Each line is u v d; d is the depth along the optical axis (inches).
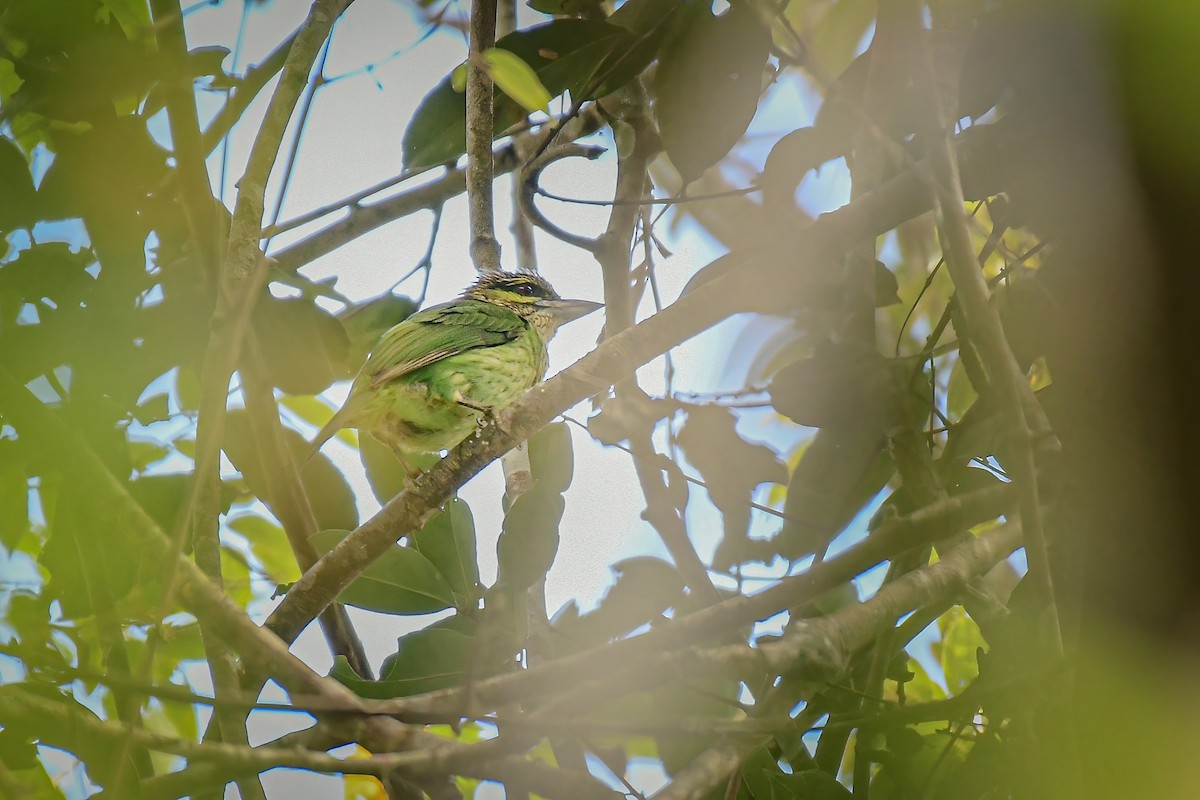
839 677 251.3
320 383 343.0
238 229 297.1
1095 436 212.8
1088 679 195.2
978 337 253.9
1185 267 201.9
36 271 284.5
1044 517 260.7
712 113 332.5
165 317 298.8
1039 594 234.8
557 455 285.6
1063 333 234.8
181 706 362.9
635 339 295.3
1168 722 186.7
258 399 319.6
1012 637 269.3
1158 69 201.0
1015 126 309.1
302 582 293.9
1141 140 203.9
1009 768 252.7
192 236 281.9
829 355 354.9
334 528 355.6
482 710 226.8
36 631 267.4
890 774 292.8
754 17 323.3
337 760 212.1
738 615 235.0
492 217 364.2
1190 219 201.2
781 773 291.7
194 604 238.8
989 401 332.8
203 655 356.2
